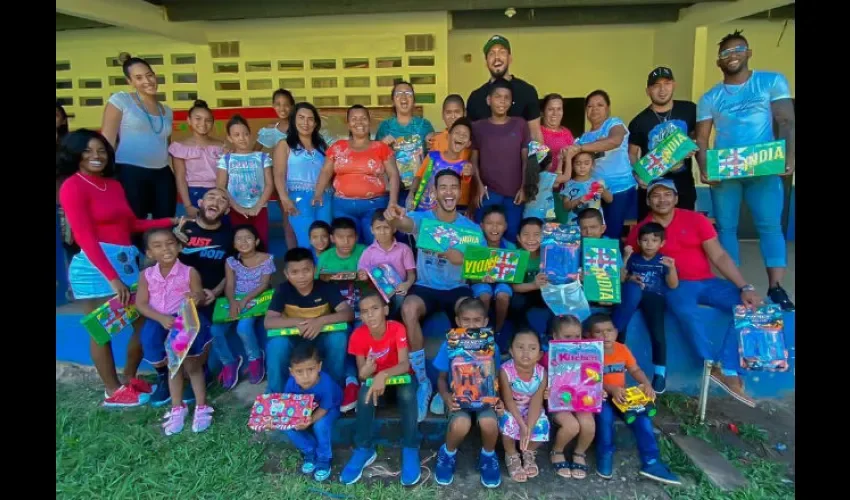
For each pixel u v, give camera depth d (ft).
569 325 7.93
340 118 17.89
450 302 9.30
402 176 11.20
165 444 8.52
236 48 18.11
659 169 9.41
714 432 8.66
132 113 10.34
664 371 9.35
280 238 14.78
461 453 8.34
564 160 10.37
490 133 10.23
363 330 8.32
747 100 9.45
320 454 7.93
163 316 8.93
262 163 10.98
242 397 9.82
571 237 9.04
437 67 17.60
